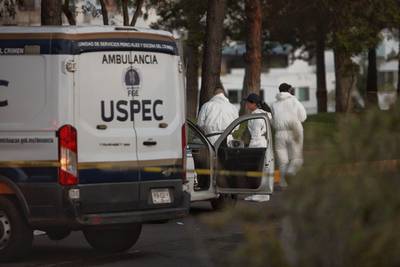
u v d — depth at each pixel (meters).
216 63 58.62
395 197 14.20
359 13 90.12
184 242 30.80
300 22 97.12
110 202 25.81
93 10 66.81
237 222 16.86
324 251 14.43
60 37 25.45
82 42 25.62
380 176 14.59
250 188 37.59
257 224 15.26
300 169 15.04
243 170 37.50
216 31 58.62
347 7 89.25
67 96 25.30
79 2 67.88
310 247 14.54
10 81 25.69
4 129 25.67
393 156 14.90
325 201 14.48
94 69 25.81
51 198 25.25
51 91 25.38
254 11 68.94
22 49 25.64
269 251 14.58
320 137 15.50
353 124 15.29
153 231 33.53
